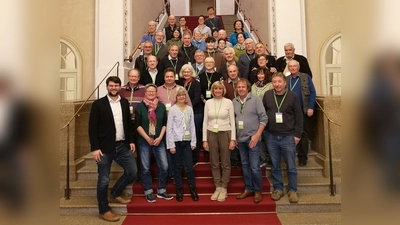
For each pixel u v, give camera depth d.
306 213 3.43
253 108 3.42
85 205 3.51
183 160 3.63
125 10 6.01
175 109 3.50
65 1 5.99
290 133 3.39
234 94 3.88
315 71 6.04
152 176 4.11
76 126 4.25
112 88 3.22
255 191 3.54
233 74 3.88
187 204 3.47
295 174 3.46
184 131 3.49
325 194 3.75
